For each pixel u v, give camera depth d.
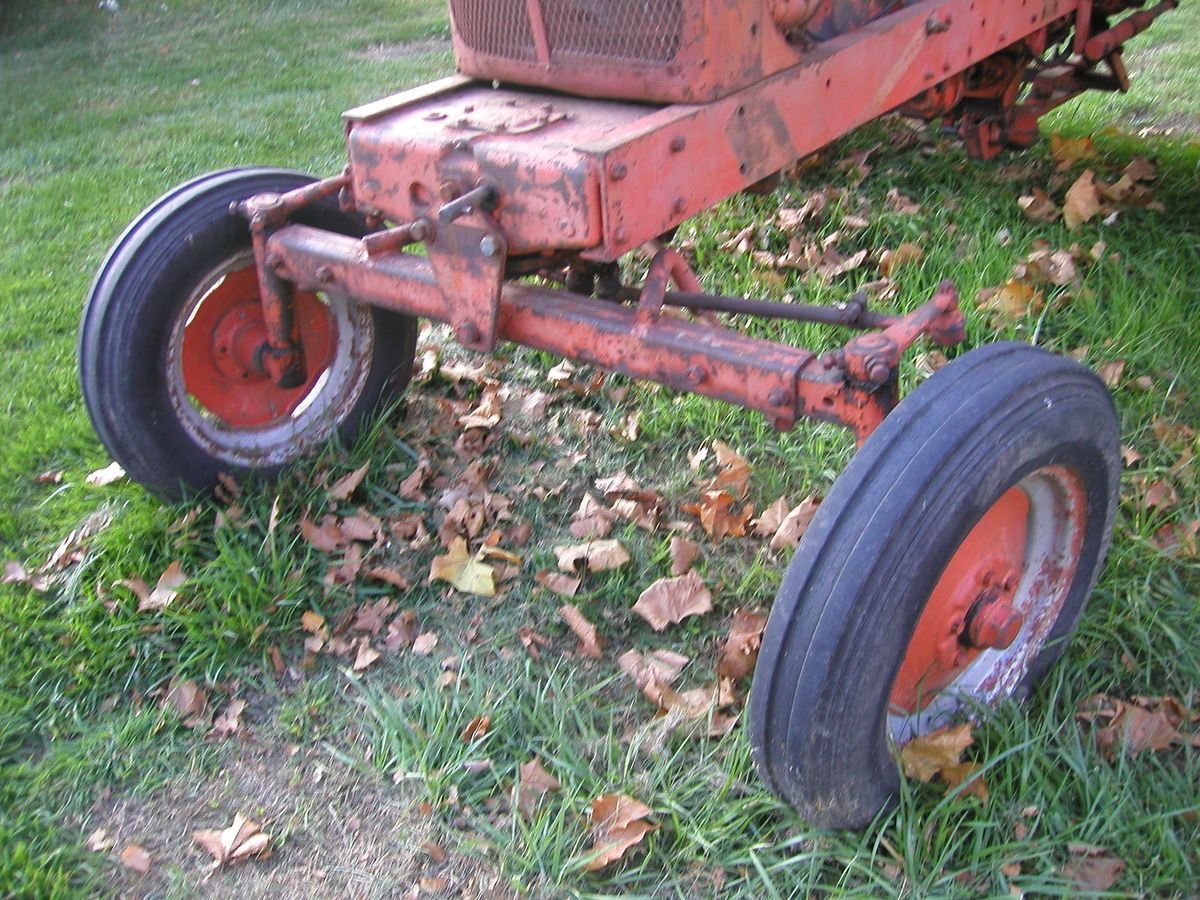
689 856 2.52
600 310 2.79
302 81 7.92
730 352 2.57
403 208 2.87
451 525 3.54
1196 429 3.69
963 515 2.19
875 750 2.35
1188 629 2.98
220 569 3.33
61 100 7.76
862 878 2.45
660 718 2.86
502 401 4.20
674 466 3.84
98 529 3.54
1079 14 4.46
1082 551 2.72
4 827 2.64
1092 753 2.62
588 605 3.26
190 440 3.46
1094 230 4.75
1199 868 2.40
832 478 3.61
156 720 2.95
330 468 3.74
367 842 2.63
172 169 6.39
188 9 10.11
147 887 2.55
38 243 5.54
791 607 2.19
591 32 2.71
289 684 3.08
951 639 2.54
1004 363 2.36
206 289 3.39
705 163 2.64
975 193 5.08
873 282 4.54
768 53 2.75
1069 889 2.34
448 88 3.08
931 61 3.36
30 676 3.06
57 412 4.21
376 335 3.79
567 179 2.45
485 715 2.85
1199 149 5.34
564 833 2.57
